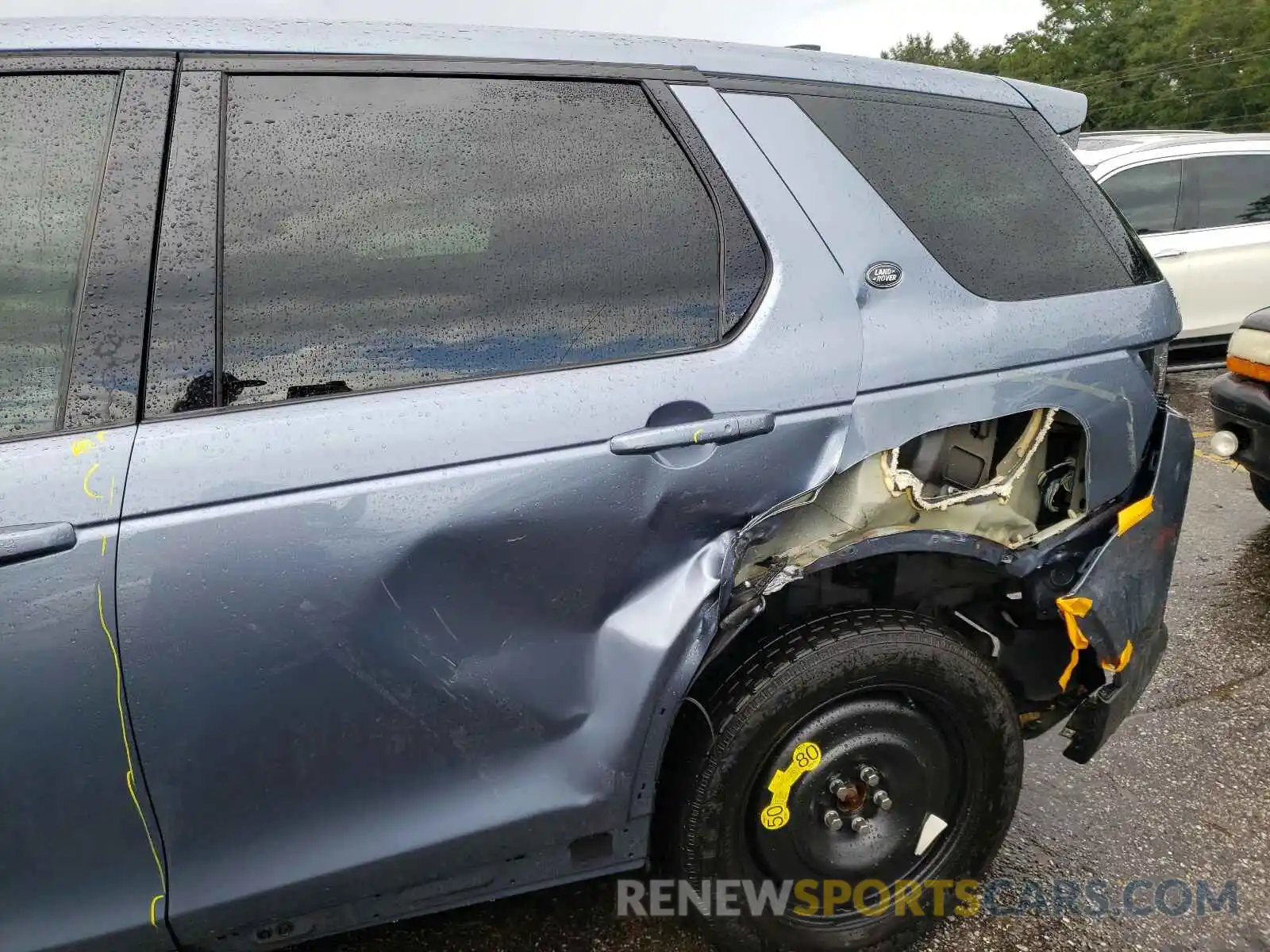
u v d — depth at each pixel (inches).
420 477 56.4
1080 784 101.0
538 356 60.5
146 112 56.5
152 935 56.2
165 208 55.2
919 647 70.2
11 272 53.8
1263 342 140.9
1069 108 85.2
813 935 75.6
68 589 50.8
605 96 66.2
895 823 76.0
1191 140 264.2
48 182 54.8
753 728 67.1
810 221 68.5
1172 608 139.4
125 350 53.4
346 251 57.8
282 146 58.0
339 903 59.9
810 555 69.9
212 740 54.3
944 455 75.0
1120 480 79.7
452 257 59.8
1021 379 72.4
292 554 54.1
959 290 71.8
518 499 58.2
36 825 52.5
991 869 88.9
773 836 71.7
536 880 65.6
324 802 57.8
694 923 73.2
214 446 53.4
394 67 61.9
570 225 62.7
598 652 62.7
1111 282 79.0
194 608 52.6
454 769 60.4
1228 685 119.1
